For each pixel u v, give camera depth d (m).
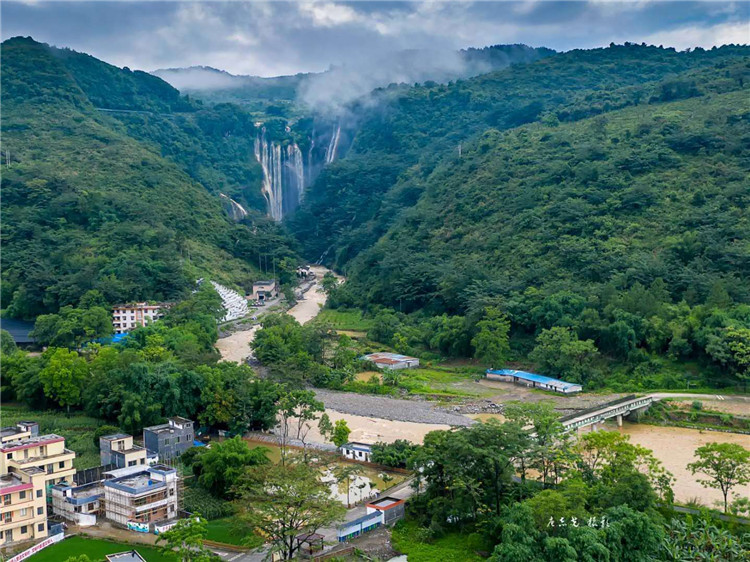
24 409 169.62
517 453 106.62
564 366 194.88
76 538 102.44
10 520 99.44
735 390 177.12
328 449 141.88
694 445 145.12
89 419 159.00
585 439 111.50
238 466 116.75
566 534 89.62
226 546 99.31
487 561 91.56
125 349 199.50
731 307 194.75
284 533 92.62
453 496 106.69
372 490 116.88
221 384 157.25
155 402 151.00
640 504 96.31
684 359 191.88
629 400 164.00
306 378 198.75
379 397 187.00
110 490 108.81
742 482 104.81
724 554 90.75
